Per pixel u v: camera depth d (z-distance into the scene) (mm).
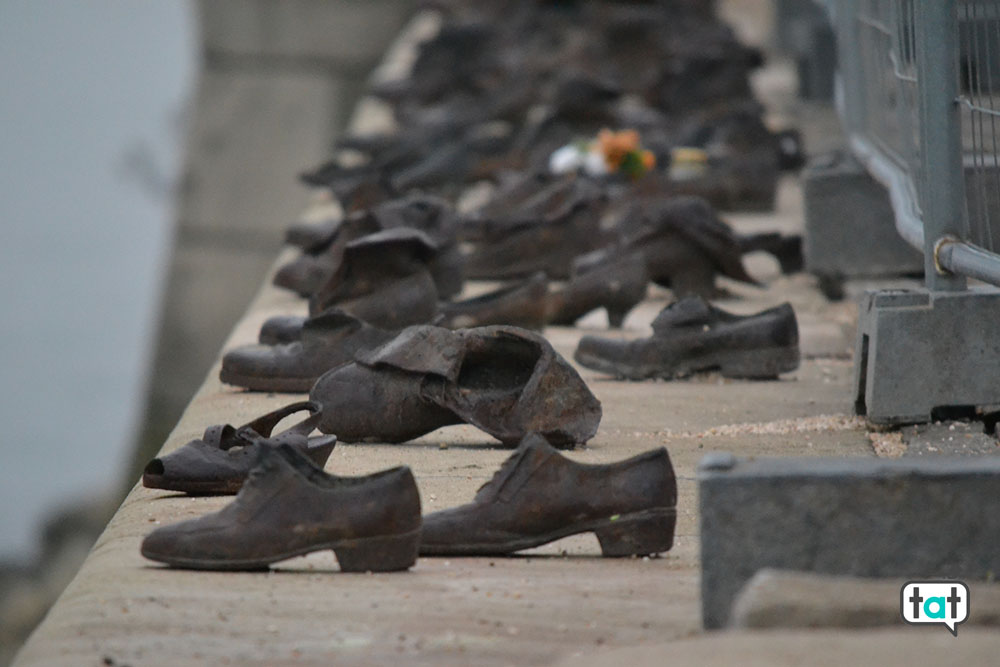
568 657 6023
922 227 10891
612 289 14453
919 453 9898
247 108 46000
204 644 6328
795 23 43250
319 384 10125
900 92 13281
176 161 45250
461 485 8977
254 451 8734
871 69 16781
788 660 5180
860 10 17047
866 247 16375
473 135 26922
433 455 9820
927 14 10297
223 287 41438
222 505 8492
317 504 7359
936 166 10359
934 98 10312
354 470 9352
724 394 11961
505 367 10281
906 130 13219
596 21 42125
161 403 39969
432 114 32094
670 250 15516
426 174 23312
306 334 11703
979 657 5109
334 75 47250
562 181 18531
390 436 10039
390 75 41625
